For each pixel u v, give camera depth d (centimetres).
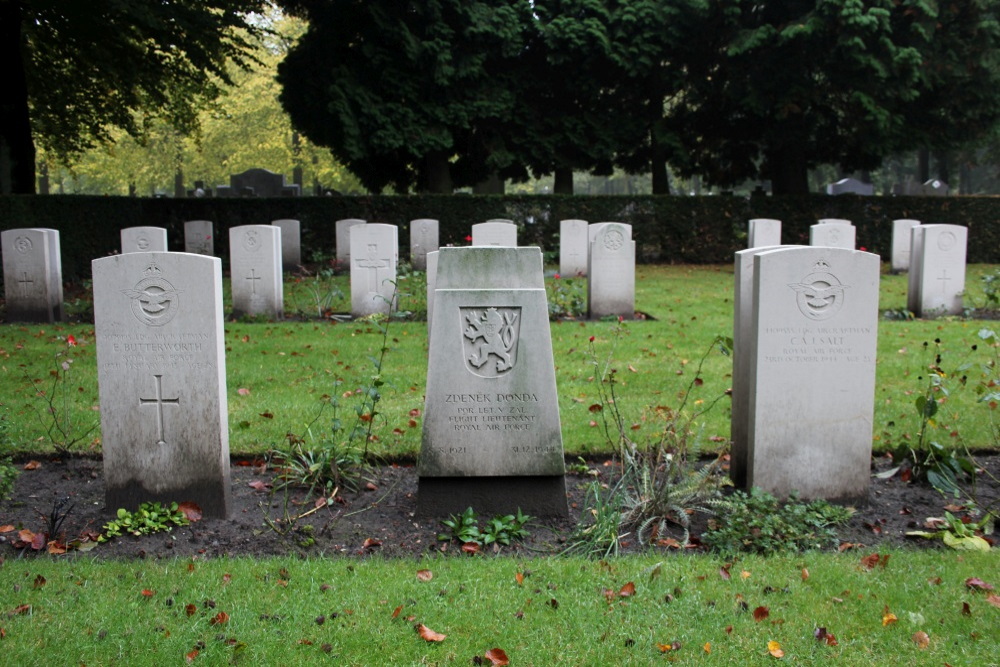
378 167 2698
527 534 496
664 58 2533
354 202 2386
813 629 379
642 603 403
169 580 424
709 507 531
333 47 2394
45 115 2509
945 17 2322
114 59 2147
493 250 517
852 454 540
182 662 350
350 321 1297
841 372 534
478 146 2634
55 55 2217
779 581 426
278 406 738
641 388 808
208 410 514
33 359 942
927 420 622
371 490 569
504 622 386
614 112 2606
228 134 4256
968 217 2528
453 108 2423
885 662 354
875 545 479
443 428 517
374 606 399
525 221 2445
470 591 416
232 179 3136
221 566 443
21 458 623
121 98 2467
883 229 2553
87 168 4334
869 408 538
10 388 801
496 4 2480
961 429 673
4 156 1992
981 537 484
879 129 2328
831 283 527
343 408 733
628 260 1316
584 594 412
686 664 352
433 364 514
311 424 678
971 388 795
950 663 351
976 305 1458
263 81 3997
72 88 2378
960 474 573
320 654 359
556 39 2397
